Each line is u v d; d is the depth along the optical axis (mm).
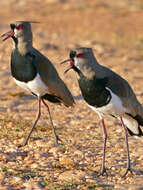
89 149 12609
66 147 12609
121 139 13734
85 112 16656
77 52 10805
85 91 10961
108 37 30328
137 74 22203
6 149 12148
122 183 10438
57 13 36344
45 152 12180
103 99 10867
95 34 30812
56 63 21156
